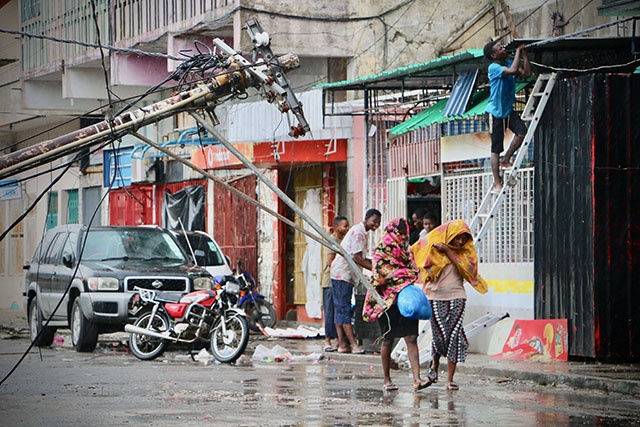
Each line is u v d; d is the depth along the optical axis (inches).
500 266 907.4
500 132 863.1
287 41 1226.6
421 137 1069.1
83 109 1764.3
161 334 935.7
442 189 1023.0
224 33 1330.0
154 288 1019.3
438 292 695.7
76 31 1615.4
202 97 690.8
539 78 864.3
